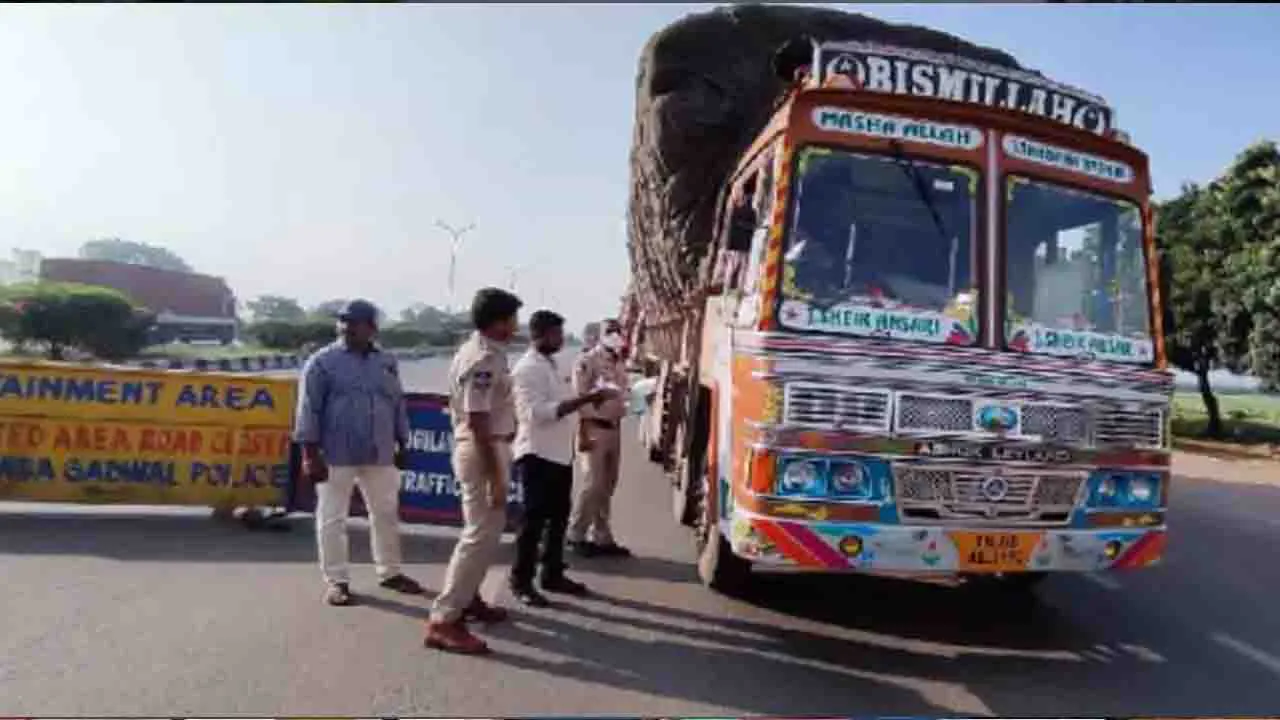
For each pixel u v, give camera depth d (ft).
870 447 14.20
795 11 28.81
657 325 34.63
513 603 17.65
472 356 15.15
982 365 14.71
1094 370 15.28
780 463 14.12
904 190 15.64
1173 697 14.35
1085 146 16.47
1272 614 20.02
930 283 15.34
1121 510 15.20
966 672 15.08
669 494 31.48
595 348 22.16
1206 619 19.30
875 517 14.16
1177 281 75.05
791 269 15.02
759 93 27.99
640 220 35.86
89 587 17.37
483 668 14.06
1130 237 16.49
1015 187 15.90
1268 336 65.05
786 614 17.67
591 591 18.69
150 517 23.89
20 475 23.04
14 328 92.43
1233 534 31.76
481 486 14.99
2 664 13.39
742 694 13.57
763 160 17.43
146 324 109.50
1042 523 14.69
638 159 32.76
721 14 28.58
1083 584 21.89
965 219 15.65
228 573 18.75
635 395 36.40
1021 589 20.77
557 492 17.98
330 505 17.22
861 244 15.38
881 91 15.72
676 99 27.78
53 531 21.86
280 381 24.03
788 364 14.28
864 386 14.32
